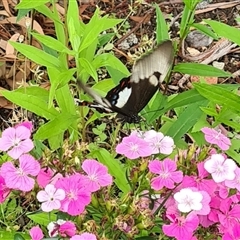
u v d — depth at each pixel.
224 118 0.63
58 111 0.64
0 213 0.67
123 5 0.93
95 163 0.50
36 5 0.61
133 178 0.51
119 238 0.53
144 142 0.51
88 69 0.56
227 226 0.49
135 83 0.54
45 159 0.51
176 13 0.93
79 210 0.48
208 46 0.90
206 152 0.53
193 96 0.63
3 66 0.85
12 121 0.79
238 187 0.49
